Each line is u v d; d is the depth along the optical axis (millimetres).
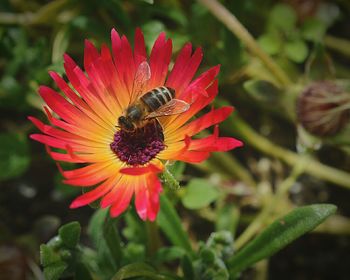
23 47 224
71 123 168
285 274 227
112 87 174
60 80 167
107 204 153
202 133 227
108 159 174
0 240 211
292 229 175
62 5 229
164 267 218
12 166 214
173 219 191
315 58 210
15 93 218
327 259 228
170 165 165
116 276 170
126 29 218
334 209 173
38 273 207
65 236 177
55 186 229
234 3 232
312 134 208
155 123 176
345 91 207
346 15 264
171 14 228
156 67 175
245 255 181
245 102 252
